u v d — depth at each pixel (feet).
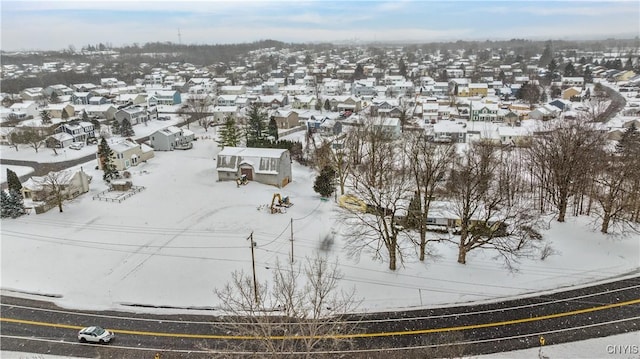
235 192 181.27
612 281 111.24
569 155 141.79
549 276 113.91
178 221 152.05
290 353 79.25
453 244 131.64
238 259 125.39
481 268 118.21
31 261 126.93
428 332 95.35
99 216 157.79
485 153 188.55
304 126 327.47
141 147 236.84
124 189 184.65
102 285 114.83
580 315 99.04
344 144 224.74
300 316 85.76
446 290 109.81
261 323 77.66
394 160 196.03
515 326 96.37
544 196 162.30
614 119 309.63
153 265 123.34
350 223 129.80
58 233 144.36
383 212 123.54
